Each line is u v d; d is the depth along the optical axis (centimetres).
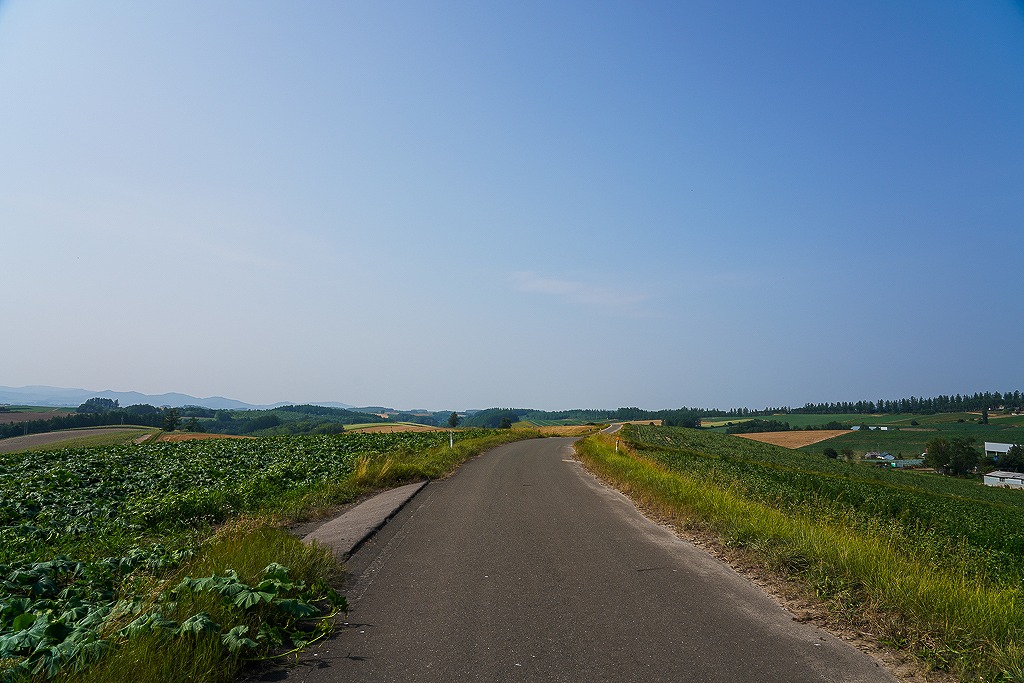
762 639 497
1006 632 479
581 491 1529
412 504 1293
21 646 404
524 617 554
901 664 449
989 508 2672
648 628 523
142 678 375
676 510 1122
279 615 520
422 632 514
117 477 1692
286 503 1248
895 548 793
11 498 1248
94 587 623
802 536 783
